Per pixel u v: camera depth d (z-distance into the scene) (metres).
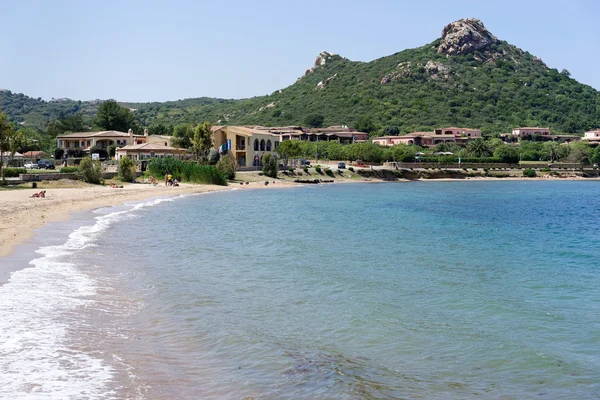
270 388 13.28
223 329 18.02
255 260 32.16
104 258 30.03
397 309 21.73
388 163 168.00
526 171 179.12
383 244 40.84
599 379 14.76
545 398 13.46
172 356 15.26
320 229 49.06
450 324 19.88
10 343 15.31
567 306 23.23
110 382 13.10
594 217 67.38
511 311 22.11
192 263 30.27
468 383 14.27
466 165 177.75
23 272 24.56
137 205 66.44
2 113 75.06
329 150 179.38
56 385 12.71
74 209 55.91
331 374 14.36
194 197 85.50
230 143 138.75
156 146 128.50
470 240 45.19
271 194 98.06
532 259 36.31
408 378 14.45
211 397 12.62
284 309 21.12
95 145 148.25
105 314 18.95
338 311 21.08
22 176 80.06
